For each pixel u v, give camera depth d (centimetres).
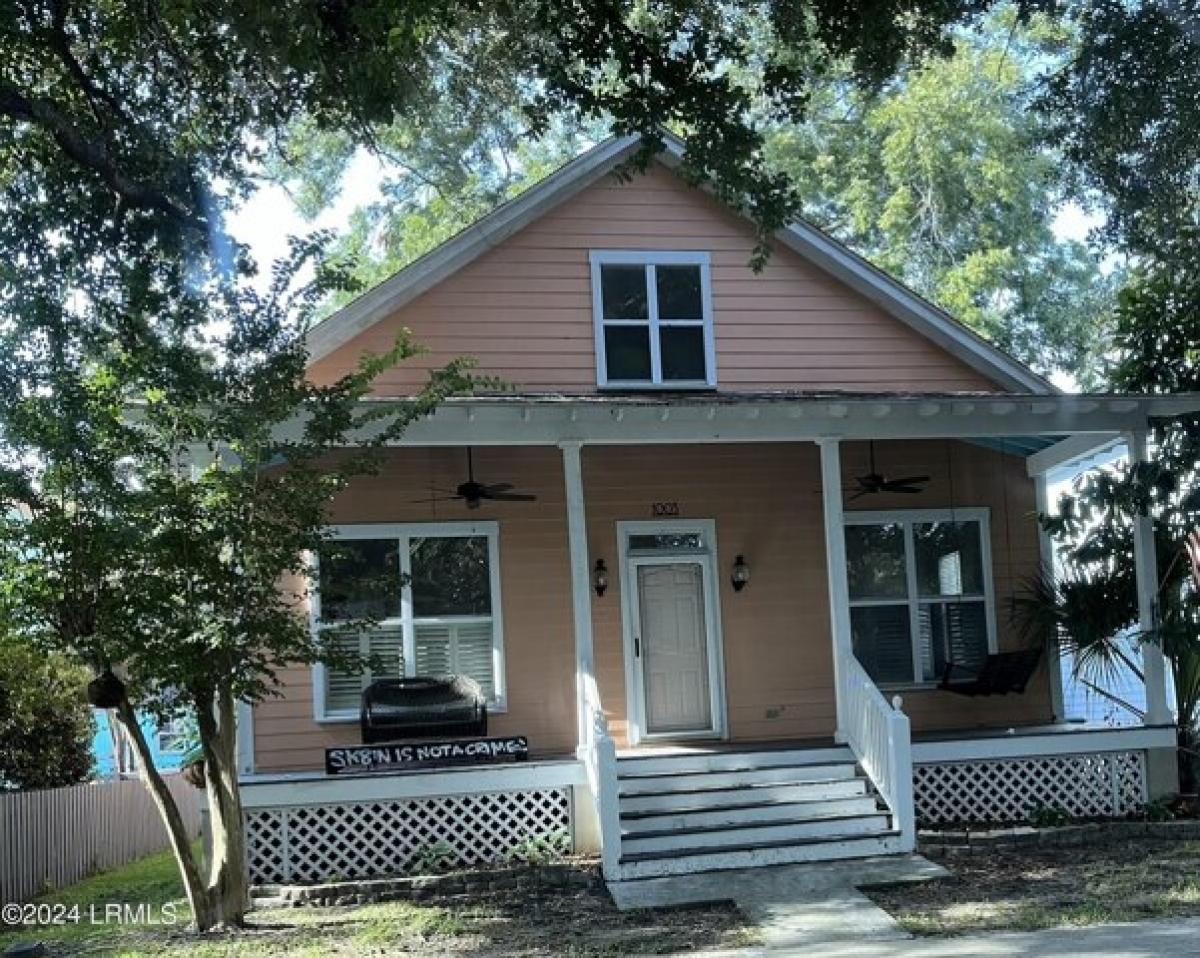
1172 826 1230
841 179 3122
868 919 948
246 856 1166
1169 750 1345
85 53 1212
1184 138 1355
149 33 1084
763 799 1220
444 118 2297
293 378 999
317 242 1010
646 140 1130
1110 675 1478
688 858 1120
